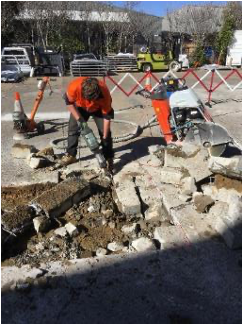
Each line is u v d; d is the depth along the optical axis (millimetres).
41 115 7641
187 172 3805
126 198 3641
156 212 3543
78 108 4266
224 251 2779
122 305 2350
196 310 2293
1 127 6734
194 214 3258
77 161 4793
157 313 2281
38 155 4812
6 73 12852
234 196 3148
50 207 3379
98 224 3387
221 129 4043
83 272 2641
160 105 4469
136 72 15086
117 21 13766
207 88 6223
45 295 2441
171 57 15258
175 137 4488
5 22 14180
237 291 2418
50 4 14359
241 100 5352
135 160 4734
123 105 8156
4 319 2270
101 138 4465
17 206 3494
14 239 3117
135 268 2658
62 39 15023
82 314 2293
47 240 3135
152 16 14969
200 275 2564
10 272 2666
